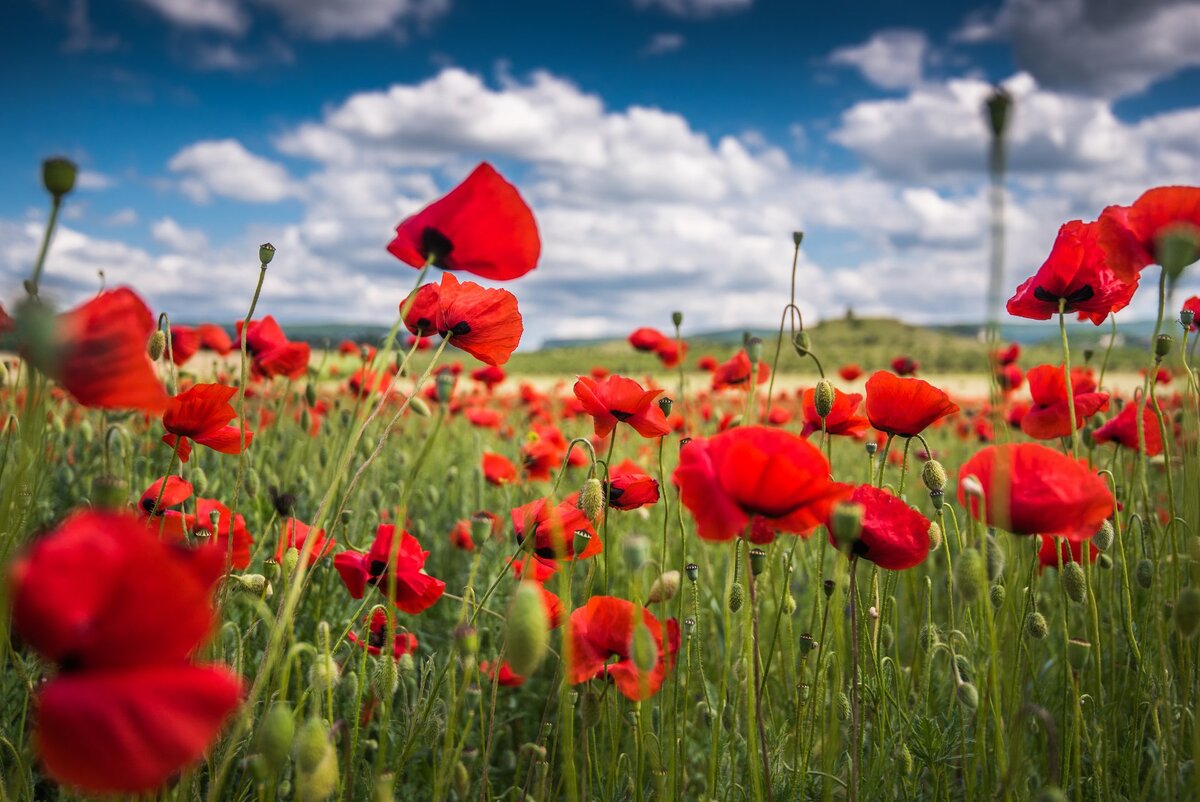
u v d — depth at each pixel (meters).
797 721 0.47
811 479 0.34
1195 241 0.40
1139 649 0.48
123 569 0.19
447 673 0.40
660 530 1.00
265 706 0.44
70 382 0.25
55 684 0.19
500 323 0.49
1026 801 0.41
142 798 0.34
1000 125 0.26
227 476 0.84
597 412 0.55
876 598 0.49
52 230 0.22
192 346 1.06
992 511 0.35
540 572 0.52
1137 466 0.64
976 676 0.47
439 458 1.36
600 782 0.48
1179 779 0.41
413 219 0.38
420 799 0.53
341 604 0.68
